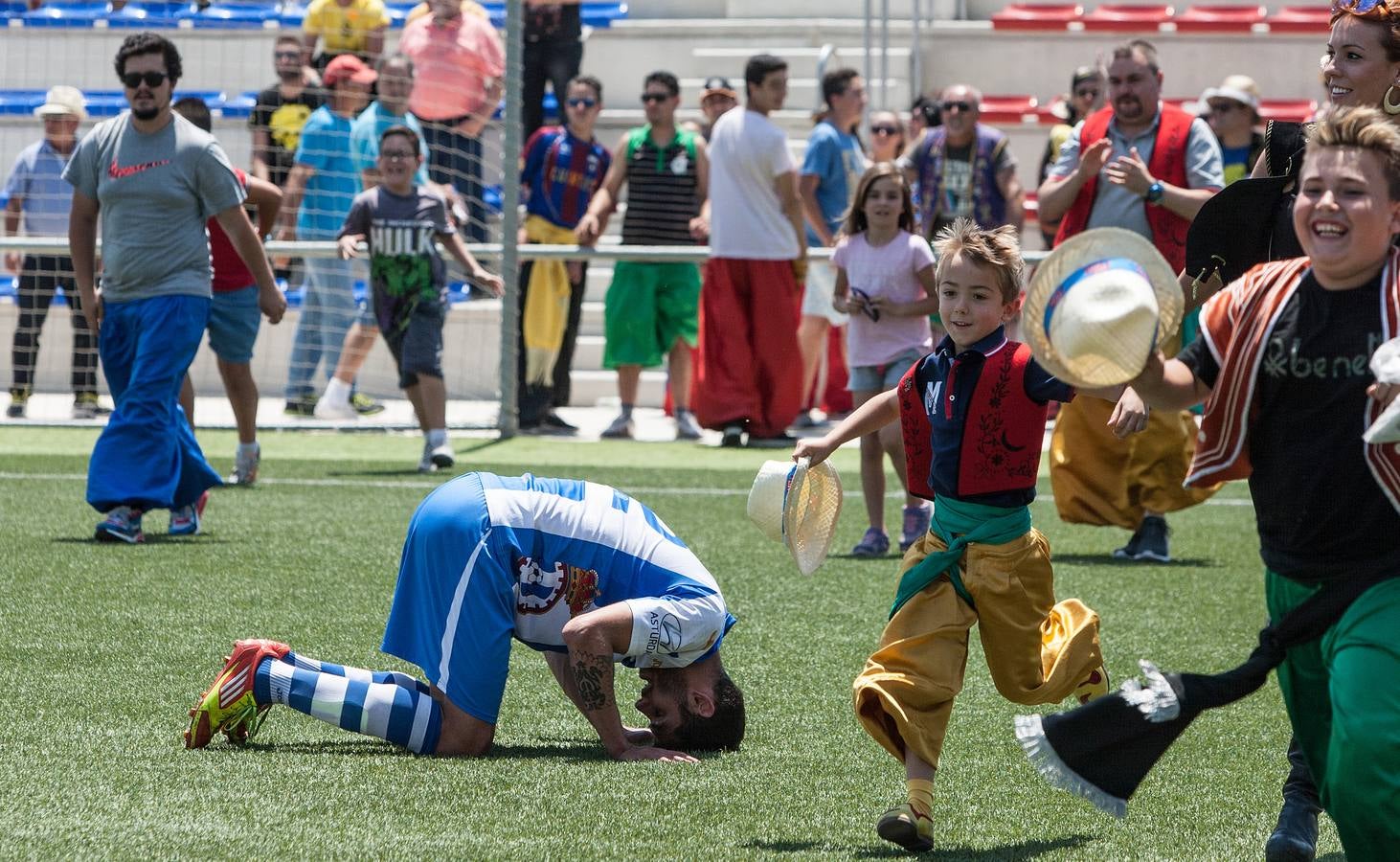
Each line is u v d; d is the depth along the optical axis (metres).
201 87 47.00
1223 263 11.39
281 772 12.05
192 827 10.66
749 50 48.12
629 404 36.09
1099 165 22.47
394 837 10.55
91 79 47.12
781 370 34.38
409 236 29.25
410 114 40.19
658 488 28.39
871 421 11.99
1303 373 9.03
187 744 12.69
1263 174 11.62
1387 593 8.94
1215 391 9.31
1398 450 8.80
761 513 11.82
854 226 23.78
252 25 46.62
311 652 16.00
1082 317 8.48
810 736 13.62
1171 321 8.74
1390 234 8.82
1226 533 25.38
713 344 34.25
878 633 17.67
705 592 12.82
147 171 21.78
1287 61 47.56
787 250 33.91
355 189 38.25
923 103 39.31
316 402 37.81
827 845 10.72
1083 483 22.80
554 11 41.72
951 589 11.28
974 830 11.16
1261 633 9.45
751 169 33.38
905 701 10.72
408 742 12.69
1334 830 11.52
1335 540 9.12
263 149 39.00
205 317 22.41
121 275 22.00
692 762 12.70
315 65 40.94
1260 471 9.38
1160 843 10.93
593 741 13.40
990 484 11.26
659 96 35.69
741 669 16.00
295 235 38.47
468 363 41.41
